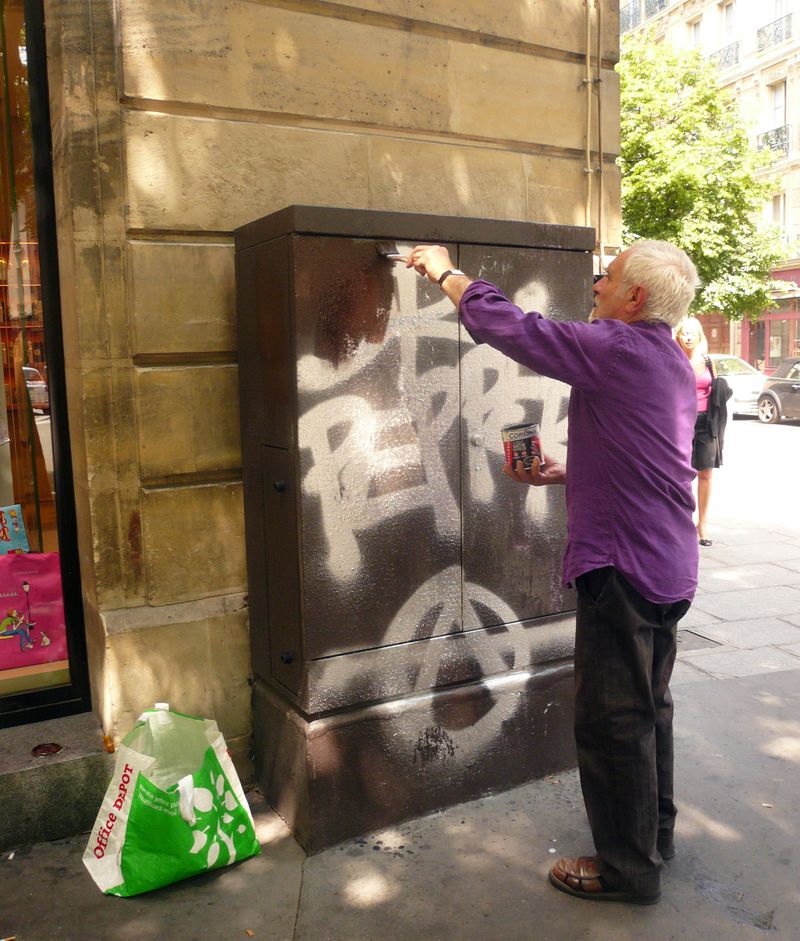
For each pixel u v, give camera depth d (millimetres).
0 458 3199
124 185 2828
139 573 2986
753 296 21594
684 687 4109
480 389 2963
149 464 2939
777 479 10680
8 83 3021
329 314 2666
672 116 20062
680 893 2576
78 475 3045
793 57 28406
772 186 20969
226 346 3020
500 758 3115
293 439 2678
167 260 2896
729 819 2967
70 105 2740
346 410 2727
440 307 2857
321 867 2717
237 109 2965
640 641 2396
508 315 2334
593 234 3162
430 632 2953
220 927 2449
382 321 2760
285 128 3059
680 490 2400
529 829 2904
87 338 2840
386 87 3229
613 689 2416
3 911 2516
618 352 2309
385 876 2670
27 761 2824
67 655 3213
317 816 2783
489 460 3006
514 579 3105
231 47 2934
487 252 2932
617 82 3771
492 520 3033
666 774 2654
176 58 2844
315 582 2729
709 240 19766
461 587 2998
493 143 3510
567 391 3158
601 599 2387
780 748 3480
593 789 2500
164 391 2941
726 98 20734
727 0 31094
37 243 3057
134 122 2809
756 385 19672
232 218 2990
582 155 3734
